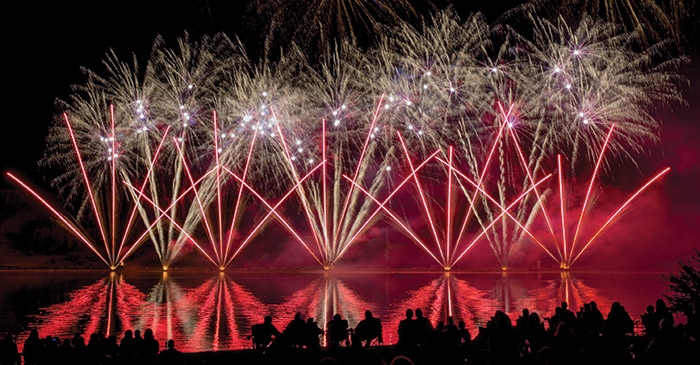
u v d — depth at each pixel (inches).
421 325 551.5
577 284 1424.7
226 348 721.0
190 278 1665.8
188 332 831.7
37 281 1557.6
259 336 613.9
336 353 588.7
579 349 485.7
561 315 595.2
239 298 1208.2
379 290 1341.0
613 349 496.4
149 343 532.7
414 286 1422.2
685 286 625.9
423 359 475.8
